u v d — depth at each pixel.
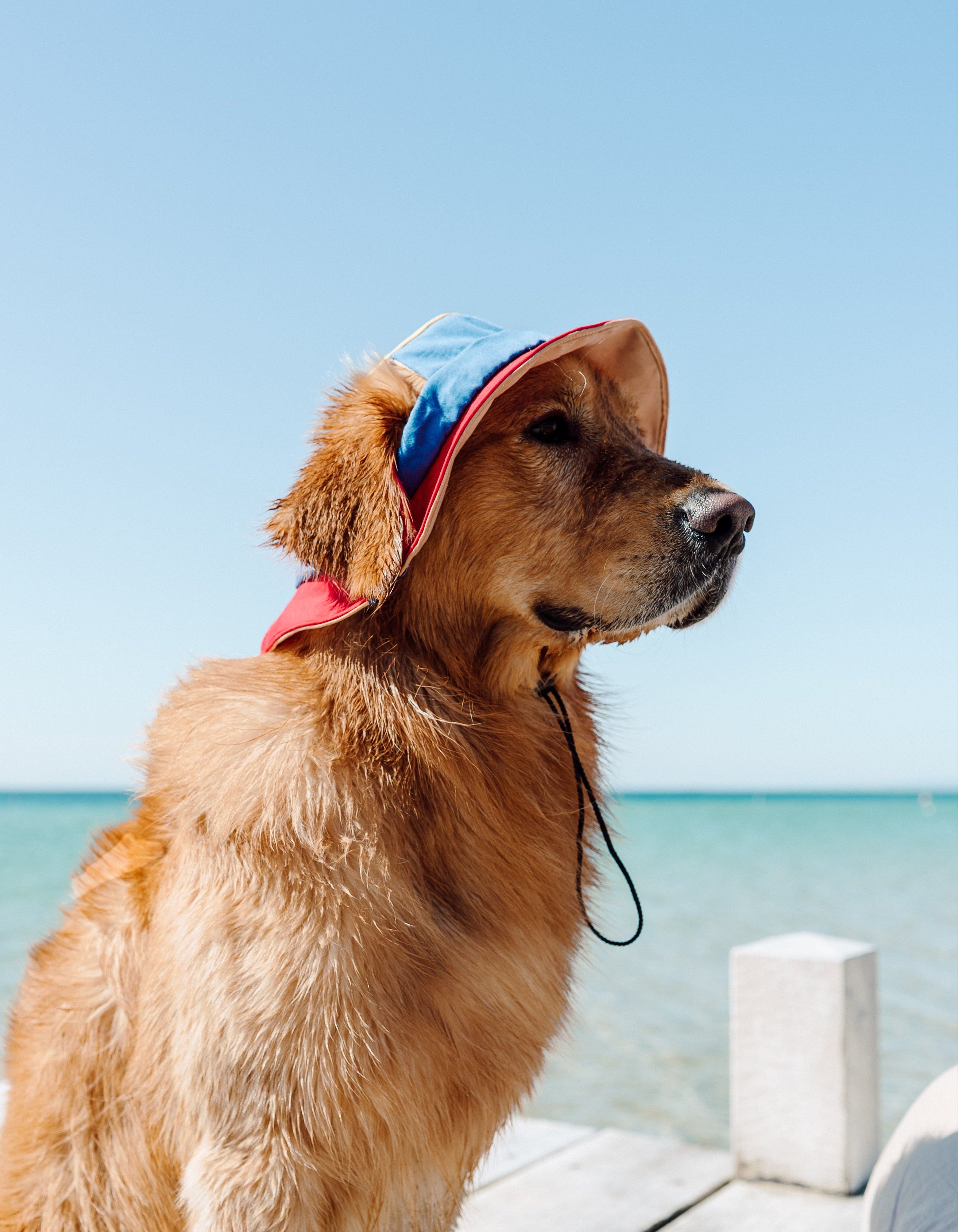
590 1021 10.72
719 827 56.91
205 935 1.85
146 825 2.13
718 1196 3.26
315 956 1.80
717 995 12.03
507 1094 2.03
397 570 2.00
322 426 2.32
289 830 1.86
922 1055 8.75
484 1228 3.04
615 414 2.51
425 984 1.89
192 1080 1.82
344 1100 1.79
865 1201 2.32
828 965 3.29
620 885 25.17
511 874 2.11
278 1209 1.75
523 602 2.28
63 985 2.16
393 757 2.01
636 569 2.27
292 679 2.08
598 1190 3.33
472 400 2.07
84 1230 2.05
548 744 2.34
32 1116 2.13
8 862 29.41
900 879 26.34
